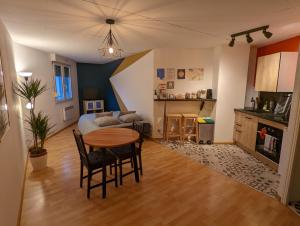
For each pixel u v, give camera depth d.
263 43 3.98
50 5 2.05
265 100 4.18
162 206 2.25
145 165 3.35
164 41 3.80
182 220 2.02
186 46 4.31
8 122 2.04
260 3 1.98
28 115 3.94
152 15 2.35
